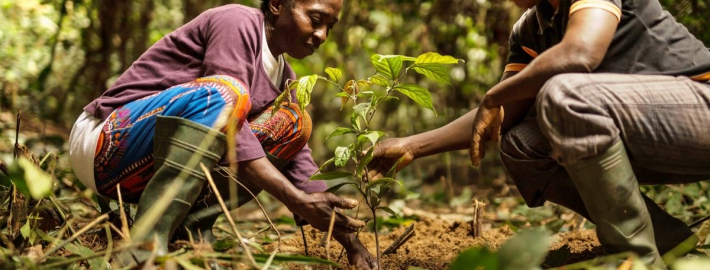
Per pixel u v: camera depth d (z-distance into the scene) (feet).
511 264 5.80
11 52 17.93
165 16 19.45
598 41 6.68
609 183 6.61
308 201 7.51
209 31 7.83
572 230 11.25
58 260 6.74
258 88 8.10
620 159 6.61
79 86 18.08
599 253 8.59
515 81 6.95
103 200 8.99
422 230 10.89
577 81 6.64
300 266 8.37
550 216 11.64
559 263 7.52
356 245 8.21
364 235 10.75
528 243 5.88
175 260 6.56
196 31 7.95
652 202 7.75
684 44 7.23
